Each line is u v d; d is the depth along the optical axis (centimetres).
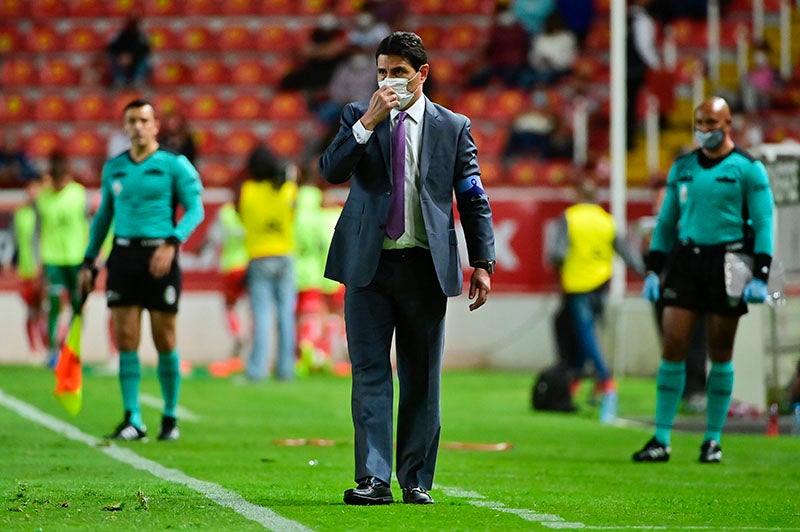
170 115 7925
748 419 5069
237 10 9825
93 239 3878
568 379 5353
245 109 9269
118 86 9512
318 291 7300
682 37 9262
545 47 9150
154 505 2447
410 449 2483
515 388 6488
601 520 2389
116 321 3888
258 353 6706
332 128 8944
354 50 9212
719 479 3209
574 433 4519
